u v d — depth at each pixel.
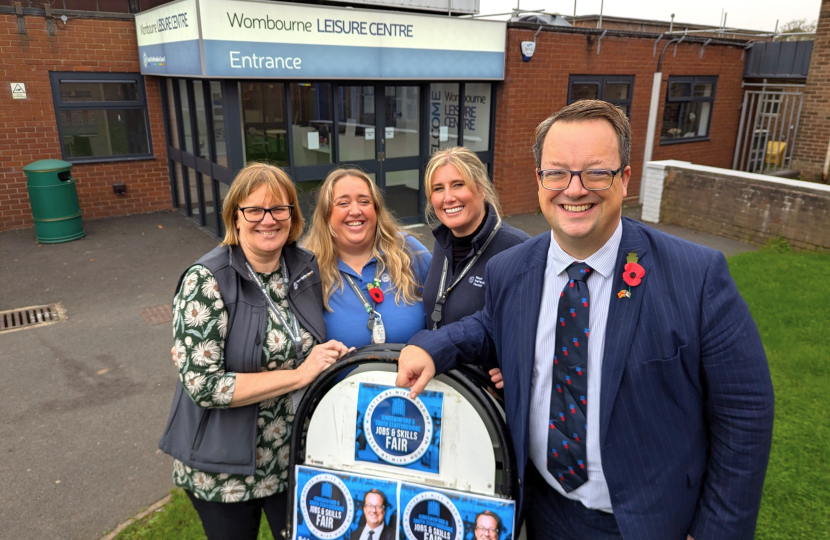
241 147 7.15
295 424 1.72
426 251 2.54
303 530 1.75
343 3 9.23
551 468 1.59
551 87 9.54
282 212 1.83
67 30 8.22
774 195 7.75
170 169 9.55
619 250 1.45
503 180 9.59
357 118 8.12
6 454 3.48
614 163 1.36
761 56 11.90
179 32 6.89
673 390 1.39
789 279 6.15
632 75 10.45
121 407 4.04
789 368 4.13
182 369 1.75
